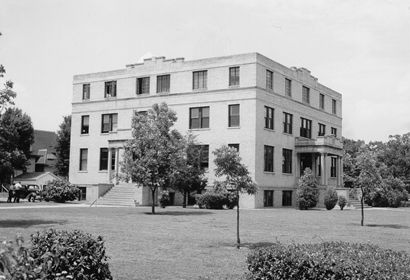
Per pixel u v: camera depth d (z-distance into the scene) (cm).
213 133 4481
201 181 4094
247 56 4359
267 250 787
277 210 3909
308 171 4297
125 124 5072
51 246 739
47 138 8925
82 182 5288
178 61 4766
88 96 5394
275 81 4628
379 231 2186
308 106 5234
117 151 4800
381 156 7244
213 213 3241
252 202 4197
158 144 3225
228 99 4431
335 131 5959
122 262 1257
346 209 4528
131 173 3203
